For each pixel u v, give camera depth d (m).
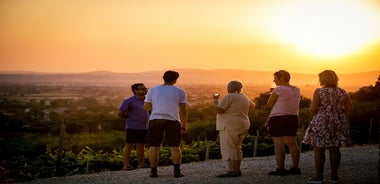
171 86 9.38
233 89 9.11
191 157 13.96
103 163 12.69
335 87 7.89
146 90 10.98
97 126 22.91
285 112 8.80
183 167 11.14
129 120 10.91
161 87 9.35
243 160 12.26
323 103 7.80
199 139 17.86
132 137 10.90
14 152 14.26
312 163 10.91
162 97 9.26
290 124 8.83
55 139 17.53
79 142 17.72
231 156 8.92
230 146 8.95
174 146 9.22
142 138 10.95
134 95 10.98
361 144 18.02
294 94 8.87
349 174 8.70
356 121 20.02
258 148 15.50
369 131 18.53
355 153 13.09
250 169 10.26
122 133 19.98
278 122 8.82
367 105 21.53
